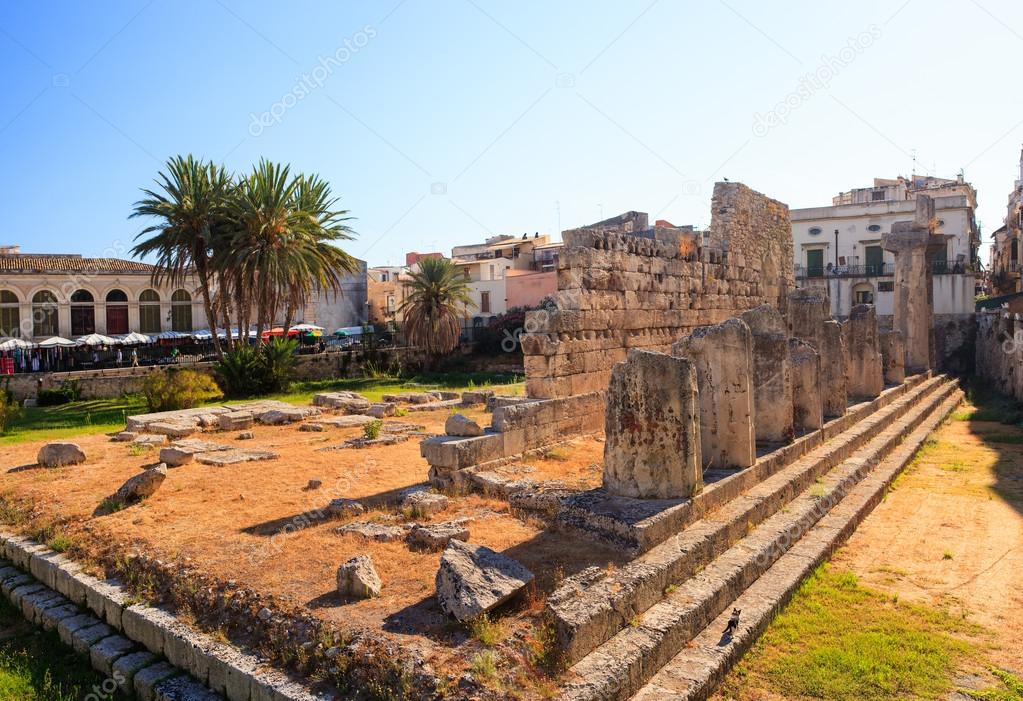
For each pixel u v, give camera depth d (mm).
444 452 10969
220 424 18953
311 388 38781
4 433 21062
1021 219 47094
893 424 18172
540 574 7242
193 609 7148
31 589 8766
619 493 9016
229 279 35375
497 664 5441
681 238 18938
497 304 58031
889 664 6535
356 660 5691
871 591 8258
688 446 8742
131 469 12984
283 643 6195
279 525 9320
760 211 24375
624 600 6453
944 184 57750
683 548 7777
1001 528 10562
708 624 7078
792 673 6434
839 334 16141
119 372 35656
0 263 48406
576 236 14852
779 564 8789
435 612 6430
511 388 25188
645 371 8828
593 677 5457
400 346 50781
